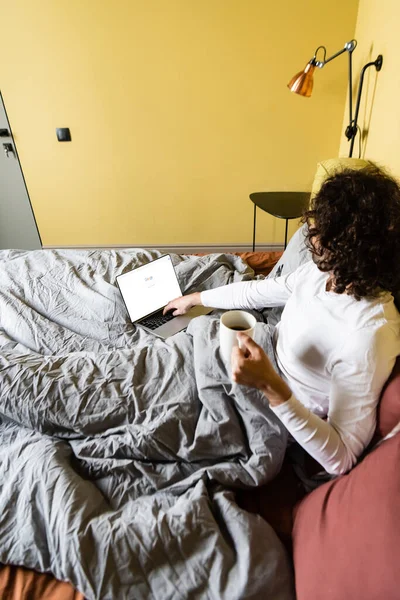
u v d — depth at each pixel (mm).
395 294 762
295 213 1991
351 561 510
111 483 794
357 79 1990
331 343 720
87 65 2238
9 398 887
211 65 2201
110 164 2543
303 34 2090
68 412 878
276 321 1243
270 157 2461
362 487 576
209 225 2746
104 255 1696
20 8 2096
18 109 2383
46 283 1477
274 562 633
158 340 1131
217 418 842
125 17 2094
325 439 645
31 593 657
